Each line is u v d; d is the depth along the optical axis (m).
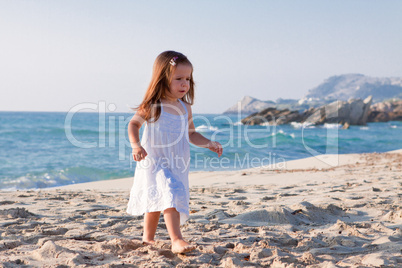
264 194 5.79
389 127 58.06
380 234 2.99
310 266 2.08
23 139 25.67
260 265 2.18
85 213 4.24
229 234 3.04
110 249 2.52
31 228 3.38
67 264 2.15
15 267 2.13
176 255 2.40
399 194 4.95
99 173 11.76
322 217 3.76
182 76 2.59
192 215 3.92
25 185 10.14
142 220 3.73
